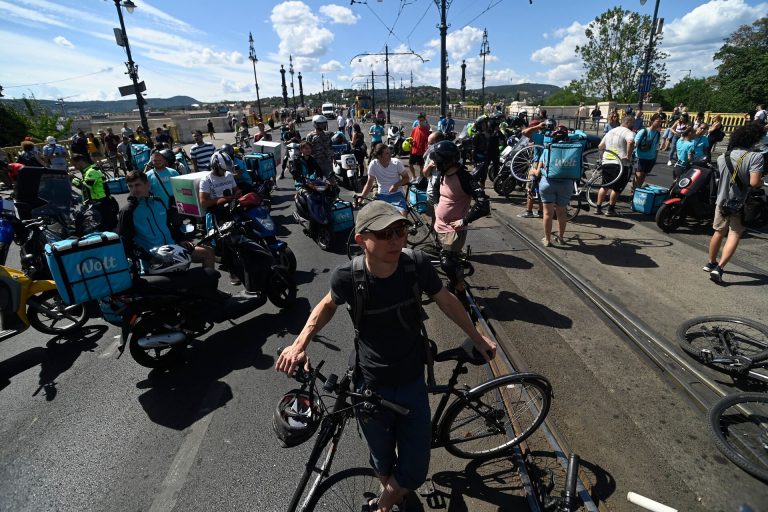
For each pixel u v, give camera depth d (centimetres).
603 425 288
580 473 251
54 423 324
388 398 191
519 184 1001
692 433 279
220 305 414
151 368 392
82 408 341
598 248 609
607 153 755
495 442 275
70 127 3141
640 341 377
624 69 3972
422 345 196
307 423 192
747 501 231
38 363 413
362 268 177
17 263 715
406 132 2716
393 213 164
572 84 4391
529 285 504
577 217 778
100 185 868
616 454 264
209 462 279
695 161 651
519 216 801
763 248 577
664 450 266
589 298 463
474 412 264
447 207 452
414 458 192
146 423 320
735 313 416
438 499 244
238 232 457
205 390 355
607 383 330
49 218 536
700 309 427
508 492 246
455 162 440
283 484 260
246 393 348
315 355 393
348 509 230
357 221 170
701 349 338
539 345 383
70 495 259
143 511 246
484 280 524
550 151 585
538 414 267
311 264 626
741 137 434
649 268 531
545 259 580
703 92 3359
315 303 503
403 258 181
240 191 555
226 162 556
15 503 255
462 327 198
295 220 878
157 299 372
